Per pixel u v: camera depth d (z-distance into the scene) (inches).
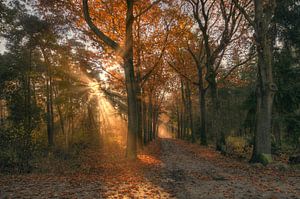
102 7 823.1
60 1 777.6
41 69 1298.0
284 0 821.9
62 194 341.7
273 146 793.6
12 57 1161.4
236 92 2086.6
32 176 478.6
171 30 937.5
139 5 847.1
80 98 1350.9
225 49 1006.4
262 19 573.3
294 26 837.8
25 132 617.9
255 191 349.1
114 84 1137.4
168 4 876.6
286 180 416.8
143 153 875.4
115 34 890.1
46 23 1103.6
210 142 1493.6
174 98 2399.1
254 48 952.9
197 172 511.2
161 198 323.0
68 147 946.1
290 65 835.4
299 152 717.9
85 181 429.7
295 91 812.6
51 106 1294.3
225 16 929.5
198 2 939.3
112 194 343.3
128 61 657.6
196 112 2374.5
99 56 1033.5
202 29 951.0
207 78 947.3
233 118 2073.1
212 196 328.2
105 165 609.9
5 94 816.9
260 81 583.5
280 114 850.8
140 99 989.8
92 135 1305.4
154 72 1176.8
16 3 967.6
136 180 438.0
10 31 1168.2
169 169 553.3
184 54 1310.3
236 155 749.9
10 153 569.0
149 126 1888.5
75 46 1082.1
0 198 321.7
